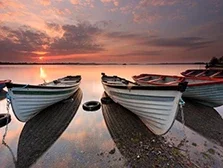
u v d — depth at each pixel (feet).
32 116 21.44
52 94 23.79
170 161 12.56
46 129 18.54
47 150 14.17
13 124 19.89
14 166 12.05
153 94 15.39
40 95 21.02
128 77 85.61
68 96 31.86
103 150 14.20
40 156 13.28
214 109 26.17
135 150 14.12
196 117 22.31
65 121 21.03
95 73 127.13
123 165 12.17
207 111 25.07
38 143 15.37
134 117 22.38
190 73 47.55
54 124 20.01
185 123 20.16
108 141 15.78
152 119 16.80
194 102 29.27
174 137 16.49
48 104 24.17
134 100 18.47
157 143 15.30
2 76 95.09
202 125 19.63
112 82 36.19
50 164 12.30
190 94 27.53
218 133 17.49
